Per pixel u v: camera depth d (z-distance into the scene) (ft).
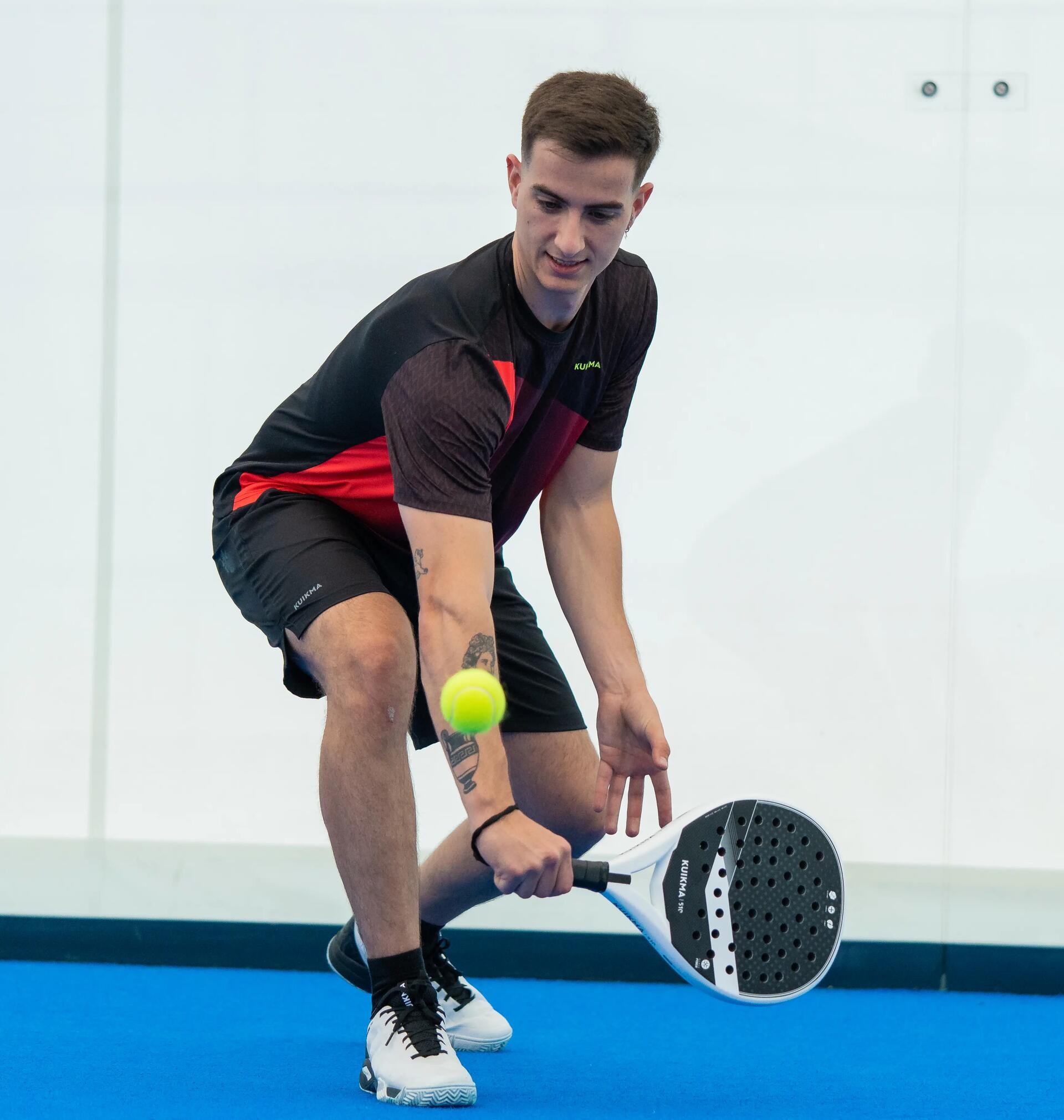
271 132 31.27
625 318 18.80
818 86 30.94
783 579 30.78
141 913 30.63
